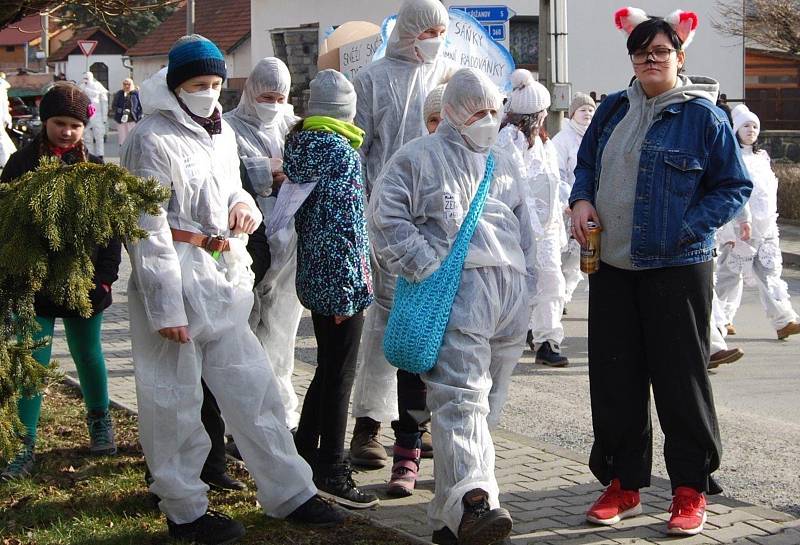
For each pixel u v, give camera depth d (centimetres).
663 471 620
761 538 498
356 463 607
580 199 514
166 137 467
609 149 507
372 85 649
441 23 646
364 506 534
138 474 568
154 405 465
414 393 563
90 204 370
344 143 532
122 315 1092
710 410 503
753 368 906
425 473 595
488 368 476
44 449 609
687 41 525
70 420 672
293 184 530
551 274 895
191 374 470
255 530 492
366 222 537
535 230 502
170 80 472
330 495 531
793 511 551
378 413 611
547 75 1323
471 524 443
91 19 703
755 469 622
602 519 512
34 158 545
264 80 618
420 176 479
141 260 454
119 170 386
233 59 4359
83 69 6200
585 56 2659
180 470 471
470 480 454
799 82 3509
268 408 484
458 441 459
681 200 491
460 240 474
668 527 501
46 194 369
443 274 470
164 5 662
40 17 707
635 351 512
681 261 495
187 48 470
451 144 484
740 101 2794
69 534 484
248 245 583
